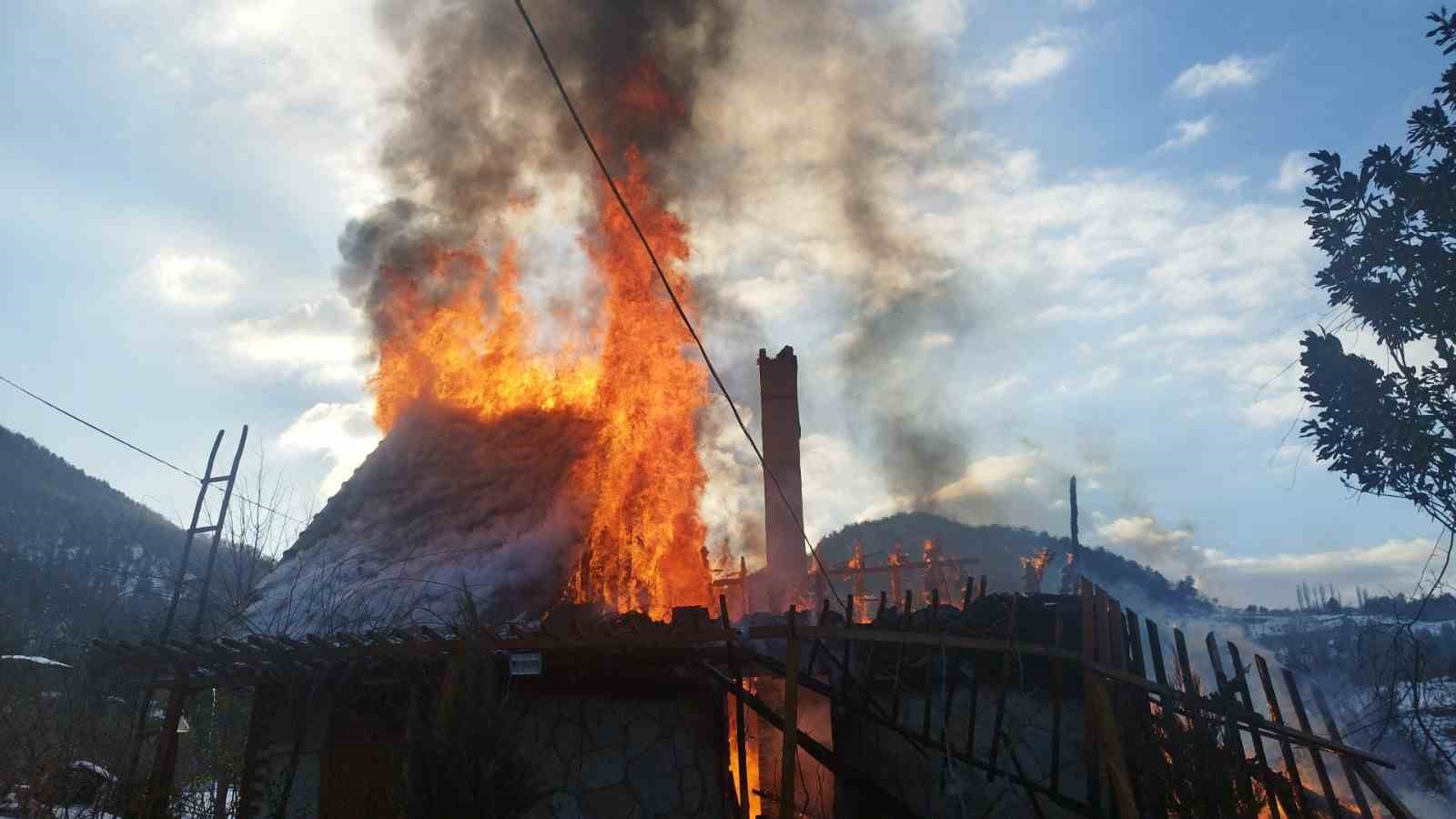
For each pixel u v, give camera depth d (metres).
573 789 11.05
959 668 10.38
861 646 11.10
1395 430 7.25
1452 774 7.94
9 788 13.16
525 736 11.29
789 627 10.00
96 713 15.33
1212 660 8.35
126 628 21.45
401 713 11.83
